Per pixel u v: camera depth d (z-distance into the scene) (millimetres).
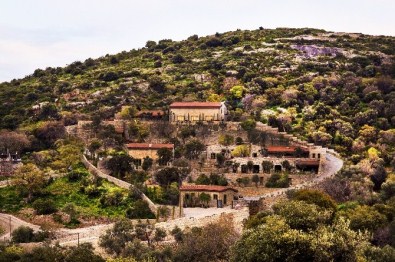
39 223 180625
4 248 151000
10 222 182125
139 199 190625
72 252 141500
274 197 180000
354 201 175375
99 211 187250
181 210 178875
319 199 157125
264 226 121812
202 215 172875
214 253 142125
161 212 178875
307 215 128375
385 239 143250
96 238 161250
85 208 189750
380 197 178125
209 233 148000
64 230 174000
